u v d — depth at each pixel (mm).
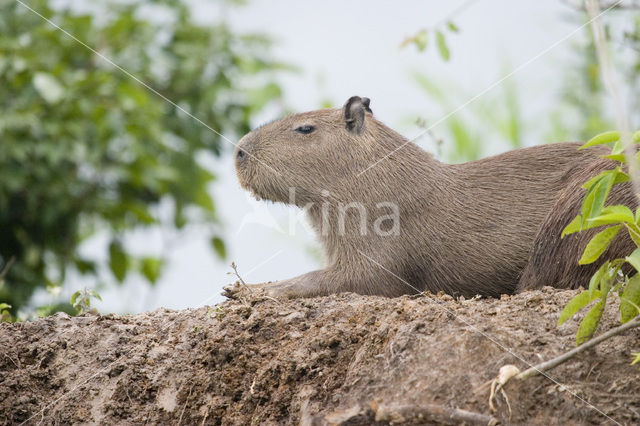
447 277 10383
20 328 9289
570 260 8875
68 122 16109
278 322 8461
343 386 7492
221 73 18766
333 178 10734
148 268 17438
